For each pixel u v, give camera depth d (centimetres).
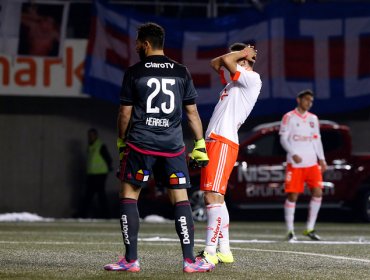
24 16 7731
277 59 7825
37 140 8231
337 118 8494
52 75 7862
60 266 2664
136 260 2517
